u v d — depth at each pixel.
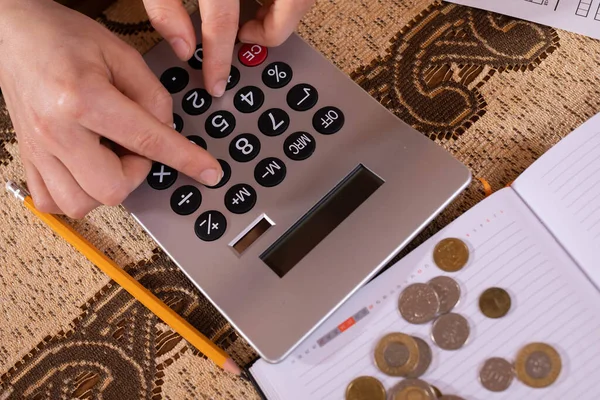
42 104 0.39
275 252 0.42
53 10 0.43
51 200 0.45
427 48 0.49
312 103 0.44
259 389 0.41
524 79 0.48
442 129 0.47
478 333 0.40
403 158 0.42
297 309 0.40
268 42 0.45
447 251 0.42
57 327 0.46
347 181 0.42
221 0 0.41
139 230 0.47
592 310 0.40
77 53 0.40
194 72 0.46
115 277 0.45
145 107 0.42
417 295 0.41
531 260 0.41
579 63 0.48
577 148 0.42
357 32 0.51
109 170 0.40
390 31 0.50
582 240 0.41
